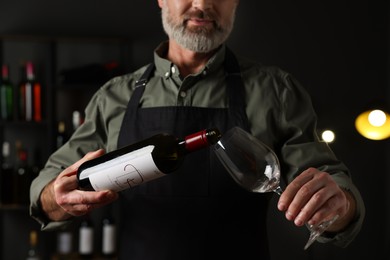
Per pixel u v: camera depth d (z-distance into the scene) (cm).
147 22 471
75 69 436
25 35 451
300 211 118
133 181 129
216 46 158
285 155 160
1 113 430
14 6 466
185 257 157
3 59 465
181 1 154
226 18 157
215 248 157
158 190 160
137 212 162
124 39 448
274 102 164
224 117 163
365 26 472
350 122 470
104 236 428
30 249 460
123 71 452
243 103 164
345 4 472
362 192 469
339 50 472
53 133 440
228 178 157
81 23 469
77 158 173
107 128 174
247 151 123
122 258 167
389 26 470
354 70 472
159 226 159
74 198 129
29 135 465
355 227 140
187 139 126
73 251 457
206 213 158
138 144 130
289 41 471
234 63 169
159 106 167
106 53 471
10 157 464
